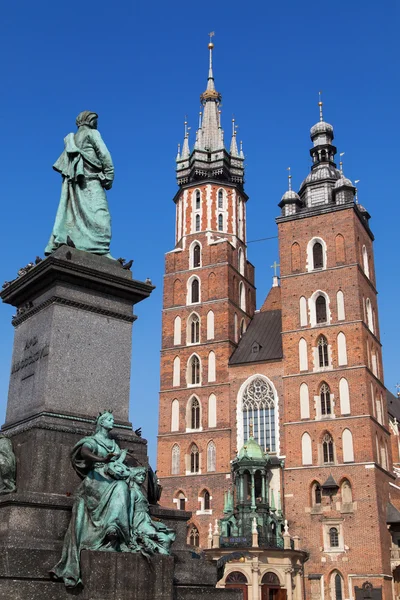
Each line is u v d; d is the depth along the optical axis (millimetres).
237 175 71500
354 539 50938
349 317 57312
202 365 62781
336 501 52562
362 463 52719
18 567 9109
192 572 11445
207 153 71312
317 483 53875
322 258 60219
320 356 57594
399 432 74500
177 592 10391
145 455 12188
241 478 52875
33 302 12781
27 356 12391
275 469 55562
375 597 48719
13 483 10922
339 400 55312
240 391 60125
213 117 73500
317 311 59125
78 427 11305
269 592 45812
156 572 9594
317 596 50438
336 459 53781
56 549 9797
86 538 9695
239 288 67438
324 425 55062
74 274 12258
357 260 58969
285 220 62531
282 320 59875
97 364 12227
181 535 12047
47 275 12273
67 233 13344
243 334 65562
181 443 60875
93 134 14164
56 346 11828
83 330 12250
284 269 61312
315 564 51375
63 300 12141
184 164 71875
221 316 63625
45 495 10266
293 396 57219
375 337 60375
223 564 12422
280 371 59000
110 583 9211
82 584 9141
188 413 61688
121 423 12211
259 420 58562
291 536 51219
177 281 67062
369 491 51750
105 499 9891
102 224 13484
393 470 58250
